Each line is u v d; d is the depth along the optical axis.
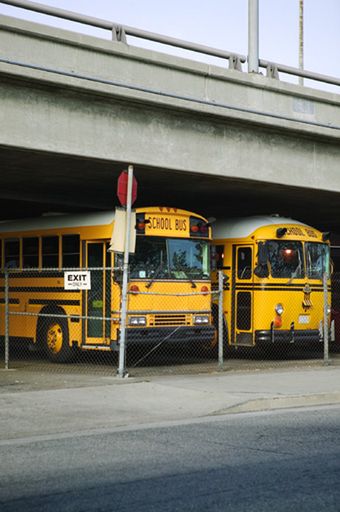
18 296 19.09
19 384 13.51
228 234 19.34
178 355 20.66
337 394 12.74
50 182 18.62
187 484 7.20
